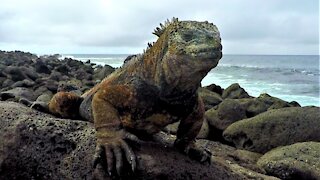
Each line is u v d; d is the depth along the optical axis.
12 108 0.46
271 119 0.72
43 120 0.44
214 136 0.81
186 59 0.38
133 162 0.39
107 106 0.41
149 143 0.45
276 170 0.56
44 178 0.41
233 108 0.83
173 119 0.43
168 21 0.43
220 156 0.60
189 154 0.45
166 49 0.40
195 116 0.44
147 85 0.41
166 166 0.41
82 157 0.40
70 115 0.49
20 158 0.41
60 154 0.41
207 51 0.37
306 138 0.69
